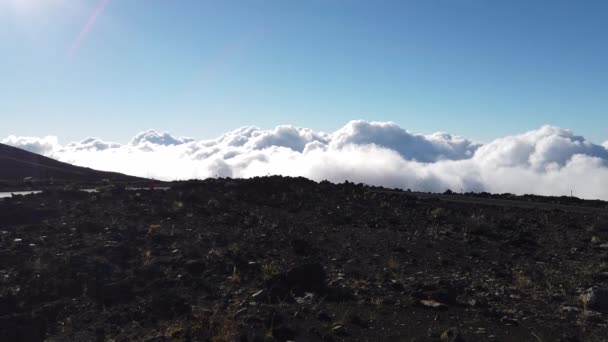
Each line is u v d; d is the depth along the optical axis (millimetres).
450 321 9867
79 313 10562
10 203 20719
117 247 14875
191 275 12750
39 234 16859
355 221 20844
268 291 11414
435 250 15938
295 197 26562
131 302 11148
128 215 20234
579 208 24406
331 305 10820
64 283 11859
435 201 26078
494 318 9953
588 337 8852
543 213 22125
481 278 12867
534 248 16031
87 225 17938
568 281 12062
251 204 24453
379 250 15977
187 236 17031
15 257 13938
